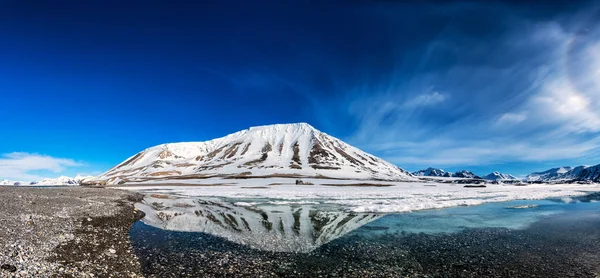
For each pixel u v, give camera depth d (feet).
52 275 41.98
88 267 47.98
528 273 51.01
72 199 123.85
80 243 60.29
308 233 84.17
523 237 79.00
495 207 148.66
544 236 80.18
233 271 50.78
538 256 61.05
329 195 230.07
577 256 61.11
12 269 40.78
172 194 241.96
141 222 100.27
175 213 125.70
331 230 88.58
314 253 63.00
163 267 51.83
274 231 86.99
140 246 66.49
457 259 59.11
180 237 77.15
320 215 119.96
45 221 72.79
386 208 136.77
